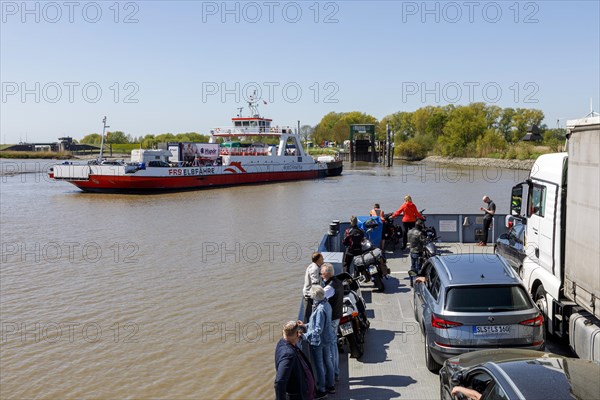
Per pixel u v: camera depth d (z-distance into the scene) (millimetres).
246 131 75625
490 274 7984
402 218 18516
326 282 7934
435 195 52219
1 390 10281
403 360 8914
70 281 18500
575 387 4449
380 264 13328
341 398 7535
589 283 7348
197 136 143750
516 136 121312
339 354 9297
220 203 46312
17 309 15305
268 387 10172
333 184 67688
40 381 10641
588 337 7461
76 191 59219
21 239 28266
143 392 10078
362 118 179375
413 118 157125
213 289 17156
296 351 6188
